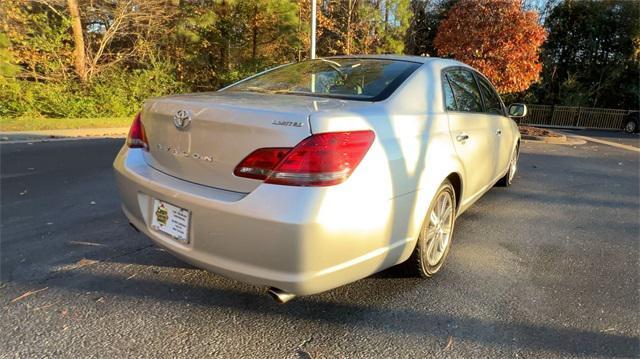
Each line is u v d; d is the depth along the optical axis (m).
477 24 13.77
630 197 5.66
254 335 2.35
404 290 2.86
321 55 18.11
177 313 2.53
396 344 2.30
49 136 9.73
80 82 14.78
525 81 13.69
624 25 23.42
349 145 2.08
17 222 3.94
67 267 3.06
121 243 3.50
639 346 2.35
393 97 2.63
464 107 3.50
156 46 17.53
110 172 6.10
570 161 8.88
